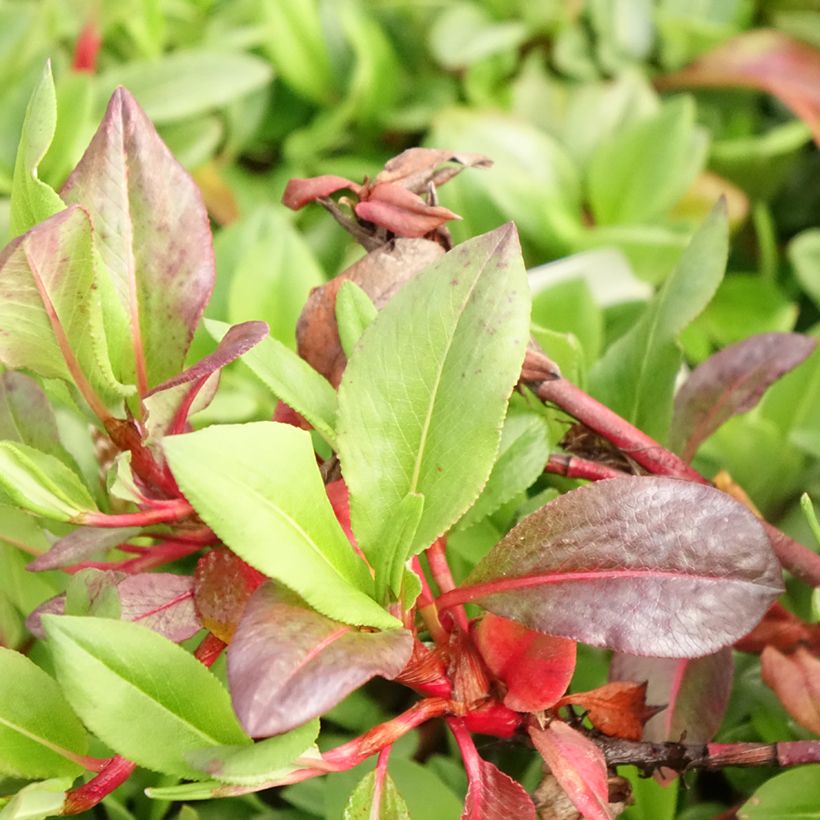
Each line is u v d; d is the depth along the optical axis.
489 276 0.11
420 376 0.11
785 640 0.13
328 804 0.12
